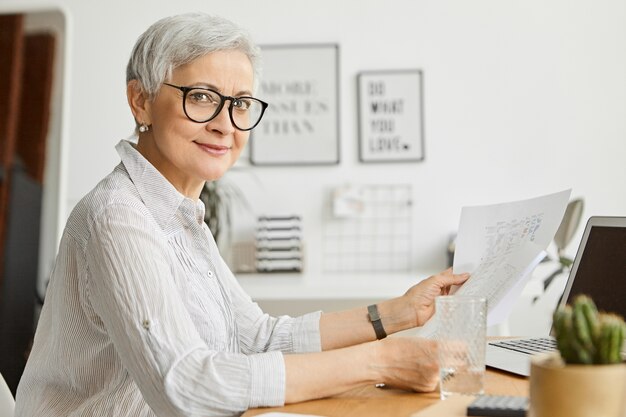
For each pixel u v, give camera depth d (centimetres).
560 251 346
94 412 129
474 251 150
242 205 402
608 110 393
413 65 400
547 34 396
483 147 397
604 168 392
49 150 356
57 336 134
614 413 81
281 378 112
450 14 399
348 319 159
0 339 339
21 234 347
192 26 138
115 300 119
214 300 139
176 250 136
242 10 405
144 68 140
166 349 115
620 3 393
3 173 352
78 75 403
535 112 395
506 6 397
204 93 139
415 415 101
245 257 388
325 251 402
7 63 363
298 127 404
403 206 400
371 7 402
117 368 131
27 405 141
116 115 403
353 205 395
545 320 388
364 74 400
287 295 330
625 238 142
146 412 129
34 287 344
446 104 399
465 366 111
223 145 142
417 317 154
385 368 117
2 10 366
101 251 122
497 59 397
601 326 83
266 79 404
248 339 162
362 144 401
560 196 138
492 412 98
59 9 365
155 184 136
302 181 403
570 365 83
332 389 115
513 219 145
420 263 399
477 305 111
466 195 397
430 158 399
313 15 404
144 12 404
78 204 131
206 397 112
